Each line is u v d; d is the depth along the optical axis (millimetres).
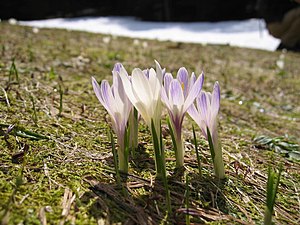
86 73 523
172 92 202
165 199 196
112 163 226
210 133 217
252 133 355
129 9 3832
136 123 251
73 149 240
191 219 184
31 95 341
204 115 211
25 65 489
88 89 416
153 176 217
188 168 235
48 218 164
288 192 232
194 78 205
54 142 245
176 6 3451
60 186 191
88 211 174
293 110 524
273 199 170
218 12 3285
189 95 198
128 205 185
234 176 237
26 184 187
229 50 1295
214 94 201
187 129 328
